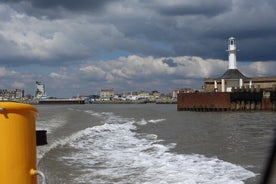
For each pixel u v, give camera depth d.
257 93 72.06
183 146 21.47
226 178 12.85
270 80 88.56
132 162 15.92
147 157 17.28
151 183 12.08
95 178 12.79
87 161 16.09
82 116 51.06
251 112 68.69
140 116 55.66
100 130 30.48
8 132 3.90
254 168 14.60
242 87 79.44
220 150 19.83
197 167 14.76
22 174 4.02
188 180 12.50
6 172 3.91
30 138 4.16
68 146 20.34
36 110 4.34
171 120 46.44
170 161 16.17
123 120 44.84
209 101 75.06
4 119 3.88
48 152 17.70
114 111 74.94
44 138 4.86
